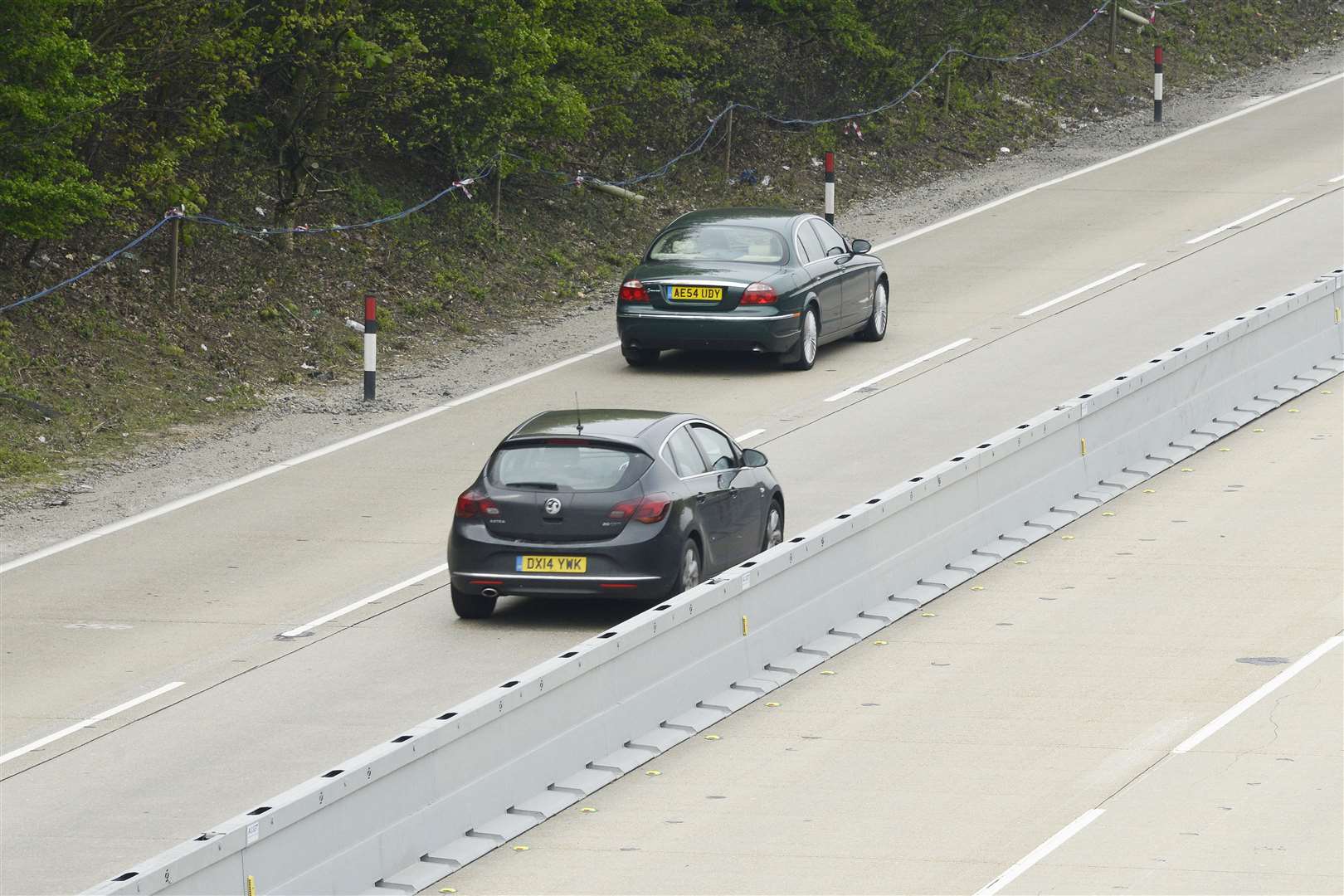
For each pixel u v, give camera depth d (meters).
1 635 54.78
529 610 57.41
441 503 68.88
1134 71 167.75
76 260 90.25
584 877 37.44
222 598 58.25
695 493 55.94
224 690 49.72
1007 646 53.19
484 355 93.94
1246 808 39.56
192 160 97.88
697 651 48.81
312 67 97.69
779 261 88.56
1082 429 69.75
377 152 112.19
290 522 66.81
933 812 40.22
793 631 53.16
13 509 68.50
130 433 77.88
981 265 111.81
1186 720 45.78
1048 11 175.12
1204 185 130.50
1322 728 44.66
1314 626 53.44
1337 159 135.75
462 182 106.50
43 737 46.44
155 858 33.56
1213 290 101.19
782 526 63.16
